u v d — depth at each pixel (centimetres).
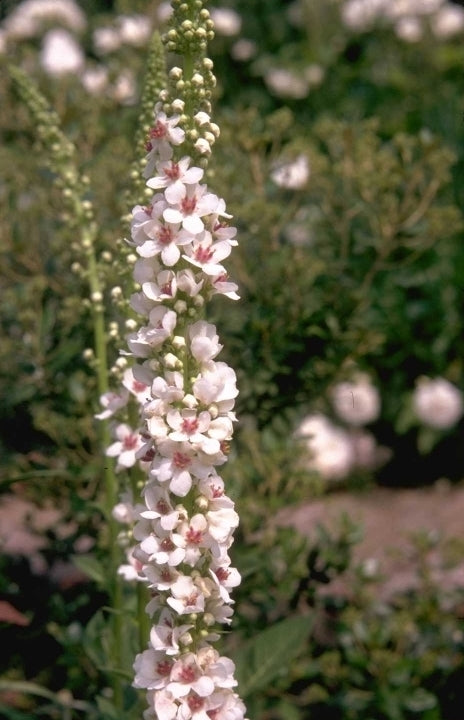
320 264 119
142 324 87
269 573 113
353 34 237
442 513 178
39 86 152
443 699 118
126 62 157
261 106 223
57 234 119
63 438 117
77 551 122
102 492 119
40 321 116
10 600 114
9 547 136
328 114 213
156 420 71
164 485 71
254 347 116
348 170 122
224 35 209
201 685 71
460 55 226
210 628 81
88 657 109
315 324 117
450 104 214
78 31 187
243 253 119
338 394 140
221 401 71
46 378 117
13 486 121
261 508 114
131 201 91
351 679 116
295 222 128
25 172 129
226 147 124
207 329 71
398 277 181
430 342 195
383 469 194
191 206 71
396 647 121
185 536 71
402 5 226
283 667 95
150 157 72
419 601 123
